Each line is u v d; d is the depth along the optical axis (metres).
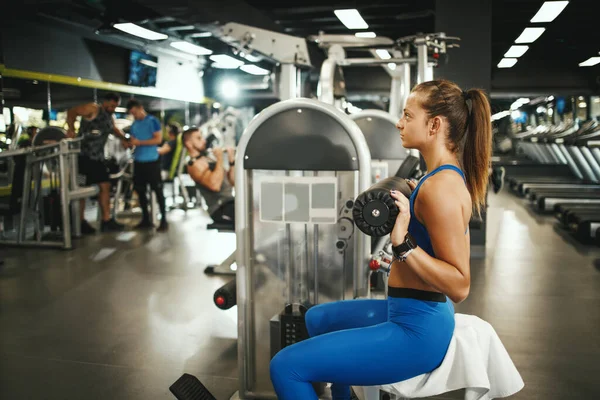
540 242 6.58
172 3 4.37
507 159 17.47
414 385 1.48
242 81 11.36
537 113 18.45
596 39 9.45
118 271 5.03
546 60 11.70
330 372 1.44
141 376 2.87
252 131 2.38
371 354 1.43
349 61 3.99
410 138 1.50
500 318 3.79
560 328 3.59
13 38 6.69
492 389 1.53
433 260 1.36
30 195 6.47
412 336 1.43
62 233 6.49
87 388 2.73
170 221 7.87
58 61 7.49
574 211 7.27
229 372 2.91
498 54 10.66
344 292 2.44
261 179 2.41
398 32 8.39
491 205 10.18
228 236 6.73
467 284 1.37
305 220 2.39
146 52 9.40
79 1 6.31
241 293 2.48
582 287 4.59
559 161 14.36
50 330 3.53
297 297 2.48
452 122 1.46
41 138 6.52
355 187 2.34
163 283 4.64
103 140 6.94
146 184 7.19
